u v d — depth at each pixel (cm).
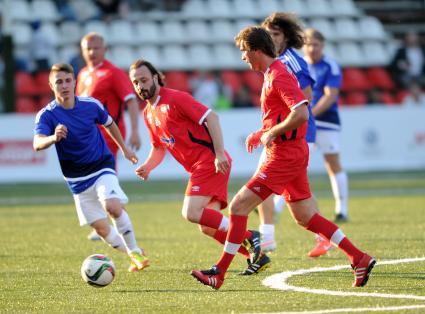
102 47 3159
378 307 1775
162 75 2281
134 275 2347
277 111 2050
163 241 3103
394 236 3039
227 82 8019
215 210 2284
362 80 8388
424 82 8400
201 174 2264
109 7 8481
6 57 6419
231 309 1803
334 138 3475
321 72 3378
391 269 2306
